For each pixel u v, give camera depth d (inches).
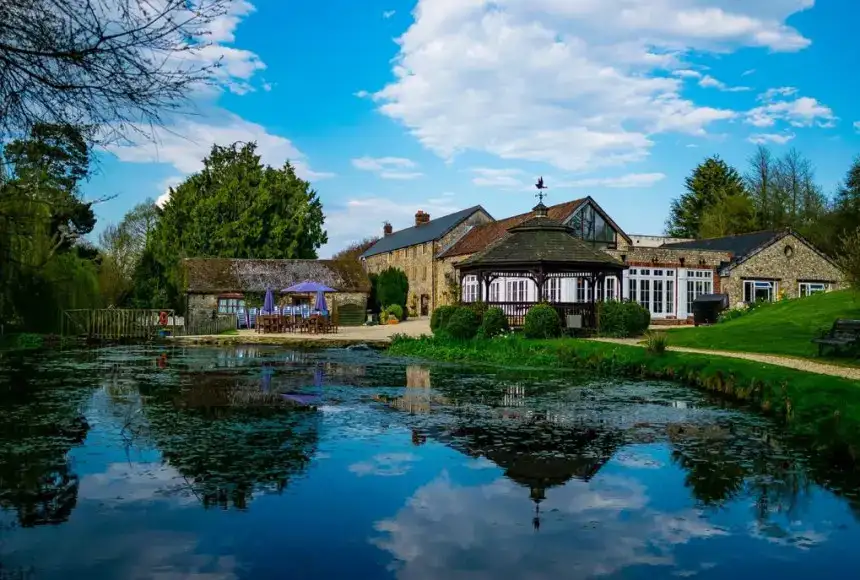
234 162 2142.0
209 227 1872.5
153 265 1877.5
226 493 226.8
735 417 369.4
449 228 1820.9
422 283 1895.9
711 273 1301.7
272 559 174.7
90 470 252.5
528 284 1264.8
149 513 207.6
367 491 230.7
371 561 174.2
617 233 1466.5
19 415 362.3
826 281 1382.9
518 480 245.9
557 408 396.2
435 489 234.1
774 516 210.7
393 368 631.2
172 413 370.9
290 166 2148.1
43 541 185.0
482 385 502.3
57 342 1010.1
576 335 863.1
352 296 1569.9
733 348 677.9
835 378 419.2
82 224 1128.2
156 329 1166.3
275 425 337.4
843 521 207.0
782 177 2223.2
